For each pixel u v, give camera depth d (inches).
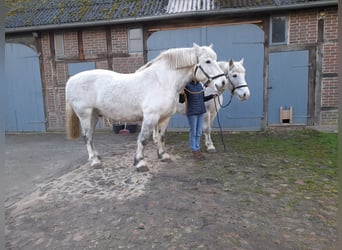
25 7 316.8
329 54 243.1
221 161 156.3
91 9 284.5
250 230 83.5
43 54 291.3
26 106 305.3
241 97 164.4
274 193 110.4
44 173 148.9
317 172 133.7
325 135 219.3
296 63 249.4
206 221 89.6
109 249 76.5
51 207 105.3
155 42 267.9
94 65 283.1
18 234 86.5
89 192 118.6
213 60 131.5
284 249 73.7
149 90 133.6
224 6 245.9
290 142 202.4
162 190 116.9
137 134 261.6
